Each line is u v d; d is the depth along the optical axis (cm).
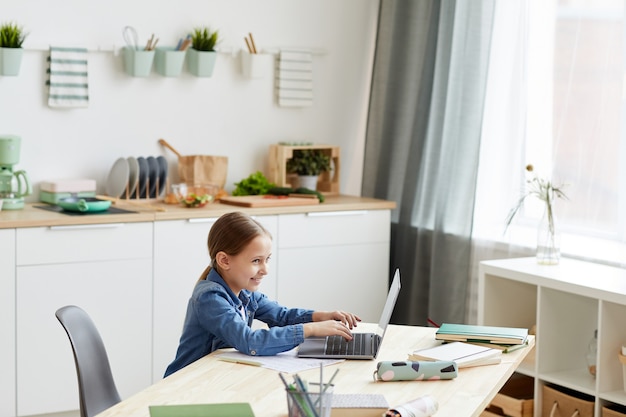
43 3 407
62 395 373
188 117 449
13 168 406
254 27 462
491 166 416
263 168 473
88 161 426
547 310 349
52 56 407
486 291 370
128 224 380
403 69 455
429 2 439
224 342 259
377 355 246
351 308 440
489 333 259
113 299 380
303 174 462
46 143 415
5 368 360
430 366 224
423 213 442
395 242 461
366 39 493
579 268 357
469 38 408
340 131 493
